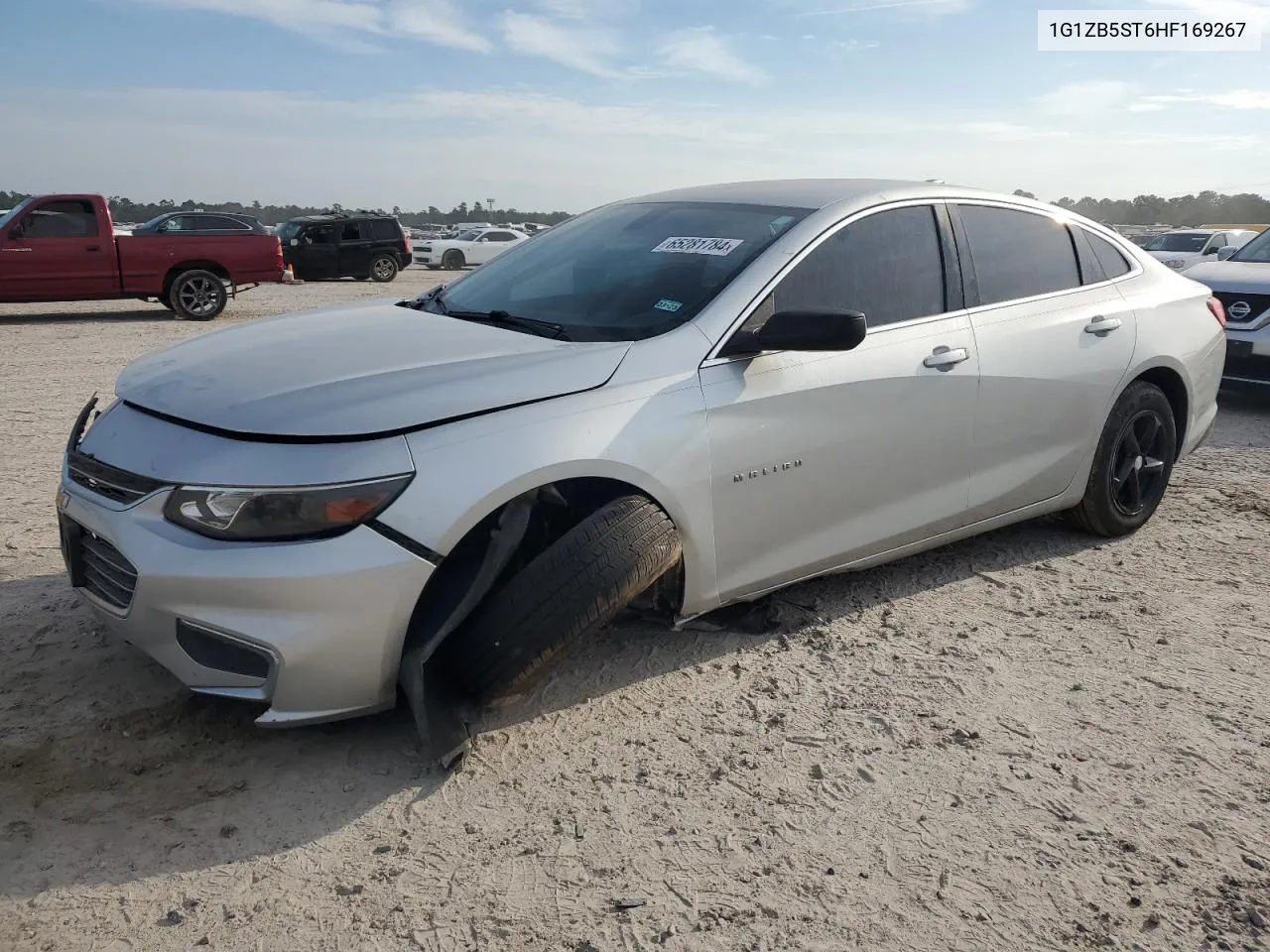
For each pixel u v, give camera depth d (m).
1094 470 4.64
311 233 25.16
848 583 4.29
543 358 3.06
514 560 3.16
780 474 3.41
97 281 14.96
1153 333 4.71
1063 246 4.55
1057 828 2.69
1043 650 3.72
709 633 3.77
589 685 3.38
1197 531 5.07
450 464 2.73
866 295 3.71
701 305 3.36
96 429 3.10
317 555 2.60
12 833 2.54
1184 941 2.30
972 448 4.03
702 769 2.92
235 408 2.78
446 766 2.83
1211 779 2.93
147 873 2.44
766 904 2.39
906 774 2.92
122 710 3.11
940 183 4.19
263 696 2.68
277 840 2.57
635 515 3.00
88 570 3.02
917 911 2.38
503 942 2.25
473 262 34.78
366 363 3.03
